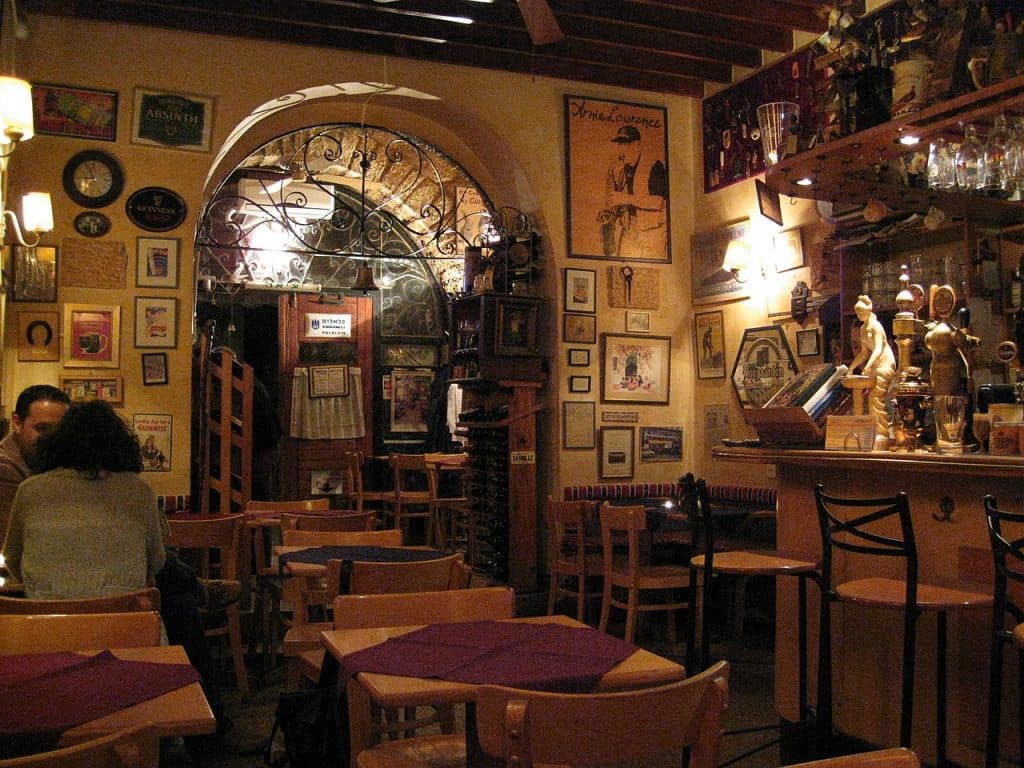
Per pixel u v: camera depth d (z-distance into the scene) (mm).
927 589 3271
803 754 3967
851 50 4281
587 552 6953
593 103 7703
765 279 7164
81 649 2500
